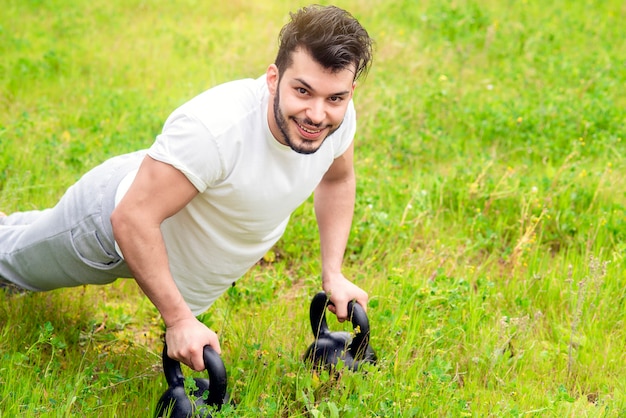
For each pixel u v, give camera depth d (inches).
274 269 184.1
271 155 112.7
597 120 264.4
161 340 151.9
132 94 282.4
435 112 274.4
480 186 216.7
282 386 135.9
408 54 330.3
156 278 112.2
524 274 183.9
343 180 135.9
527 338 157.1
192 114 108.0
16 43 317.4
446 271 184.2
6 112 258.5
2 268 143.9
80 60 310.7
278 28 368.8
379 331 152.3
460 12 393.1
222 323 152.9
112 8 384.8
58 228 131.1
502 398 138.4
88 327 153.9
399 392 132.4
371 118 259.6
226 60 321.7
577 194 213.3
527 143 249.0
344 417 124.8
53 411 121.6
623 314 166.9
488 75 318.7
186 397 119.0
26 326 148.3
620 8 421.1
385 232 196.5
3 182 203.8
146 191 109.0
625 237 197.2
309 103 105.3
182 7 395.5
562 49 361.4
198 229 120.3
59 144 226.2
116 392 131.5
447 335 154.2
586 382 147.5
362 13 392.8
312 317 136.1
